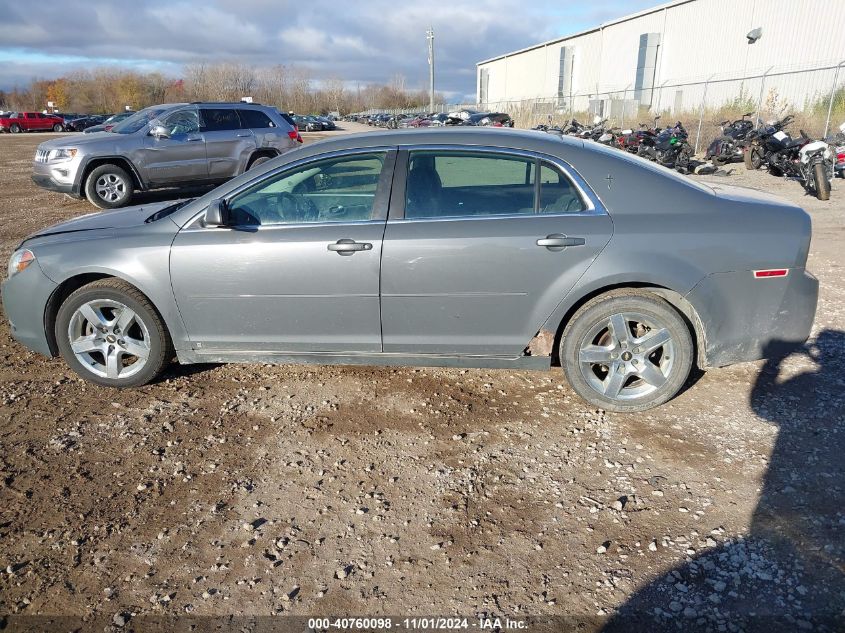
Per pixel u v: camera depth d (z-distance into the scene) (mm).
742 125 15430
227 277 3600
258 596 2355
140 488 3002
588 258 3324
